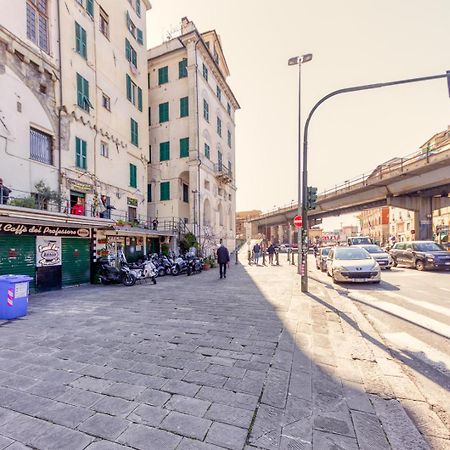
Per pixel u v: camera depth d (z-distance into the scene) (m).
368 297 8.24
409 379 3.37
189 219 23.92
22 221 8.52
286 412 2.62
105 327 5.39
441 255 14.21
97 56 15.38
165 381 3.21
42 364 3.71
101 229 12.95
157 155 24.95
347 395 2.95
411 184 25.42
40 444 2.21
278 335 4.82
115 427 2.41
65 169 12.68
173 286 10.93
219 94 29.56
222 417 2.54
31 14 11.31
